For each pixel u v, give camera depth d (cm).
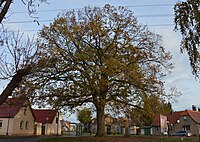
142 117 2609
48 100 2414
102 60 2423
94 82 2230
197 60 1370
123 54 2447
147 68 2486
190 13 1376
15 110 4741
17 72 821
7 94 779
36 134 5472
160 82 2450
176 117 7369
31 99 2241
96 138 2502
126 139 2478
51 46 2408
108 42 2488
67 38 2434
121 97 2466
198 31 1362
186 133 5741
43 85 2298
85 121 5472
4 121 4634
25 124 4981
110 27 2550
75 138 2695
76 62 2361
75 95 2455
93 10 2561
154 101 2420
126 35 2520
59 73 2314
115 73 2253
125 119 2694
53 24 2498
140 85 2348
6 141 2816
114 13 2555
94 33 2466
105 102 2405
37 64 886
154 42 2616
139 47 2564
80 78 2283
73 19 2556
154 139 2467
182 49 1395
